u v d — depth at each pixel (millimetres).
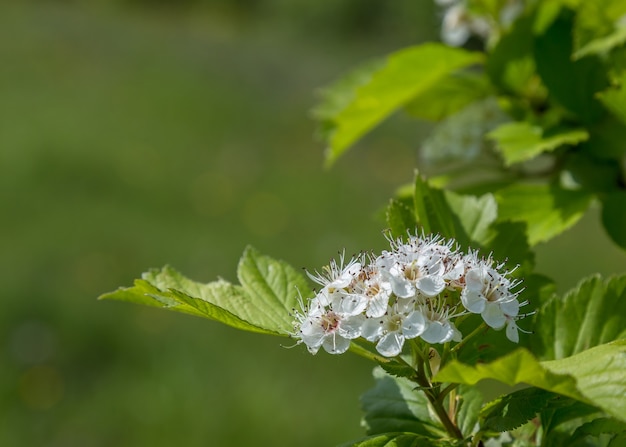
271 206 12461
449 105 3338
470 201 2465
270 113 16797
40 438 7512
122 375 8234
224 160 14195
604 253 10438
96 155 13414
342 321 1956
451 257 2037
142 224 11414
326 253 11023
